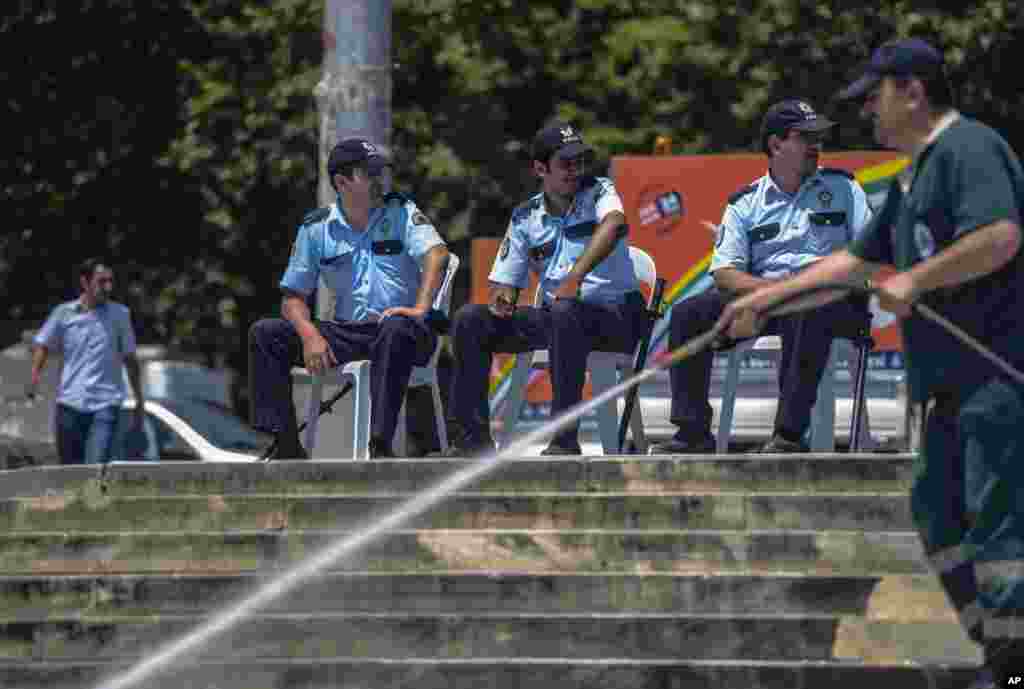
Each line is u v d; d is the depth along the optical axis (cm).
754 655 1341
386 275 1903
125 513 1611
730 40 3856
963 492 1173
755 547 1451
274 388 1870
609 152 3903
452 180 3906
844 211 1888
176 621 1430
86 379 2875
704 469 1550
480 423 1852
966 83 3769
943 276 1136
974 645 1317
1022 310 1155
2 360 3534
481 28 3941
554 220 1908
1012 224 1129
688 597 1398
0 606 1499
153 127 4234
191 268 4234
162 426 3139
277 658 1381
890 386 2633
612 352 1859
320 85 2419
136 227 4288
